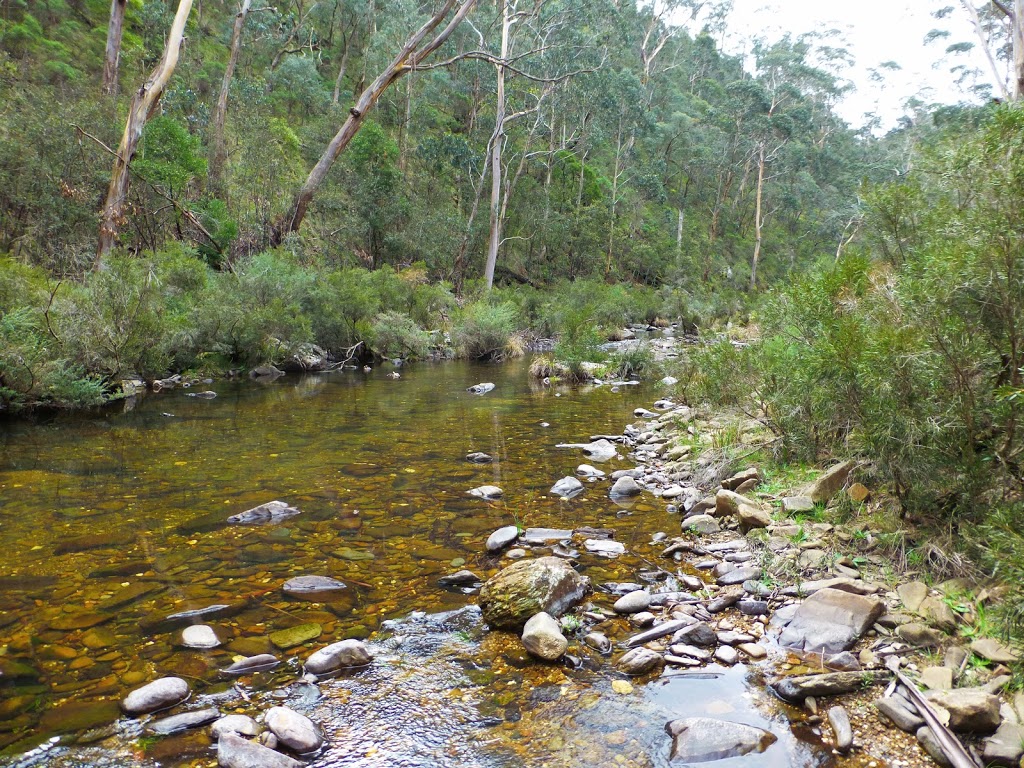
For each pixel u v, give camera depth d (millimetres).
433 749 1921
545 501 4570
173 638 2559
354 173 24547
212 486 4762
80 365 7844
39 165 13297
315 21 40719
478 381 12078
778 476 4477
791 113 46719
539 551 3582
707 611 2848
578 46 30172
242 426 7141
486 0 34562
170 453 5785
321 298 13984
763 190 53531
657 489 4902
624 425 7602
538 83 33469
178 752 1871
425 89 35719
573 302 23656
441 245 26203
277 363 12820
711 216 52469
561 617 2773
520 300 22547
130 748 1884
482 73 34500
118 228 13367
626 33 35719
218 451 5895
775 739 1957
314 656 2361
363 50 40000
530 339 20578
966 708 1900
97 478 4934
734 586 3107
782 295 4914
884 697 2102
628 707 2146
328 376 12383
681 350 11180
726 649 2484
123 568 3260
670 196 50875
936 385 2812
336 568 3326
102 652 2438
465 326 17016
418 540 3758
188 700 2139
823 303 4148
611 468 5551
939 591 2693
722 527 3930
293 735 1907
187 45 28797
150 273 9422
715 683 2295
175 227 16719
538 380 12367
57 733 1942
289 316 12547
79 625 2648
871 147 58094
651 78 54594
